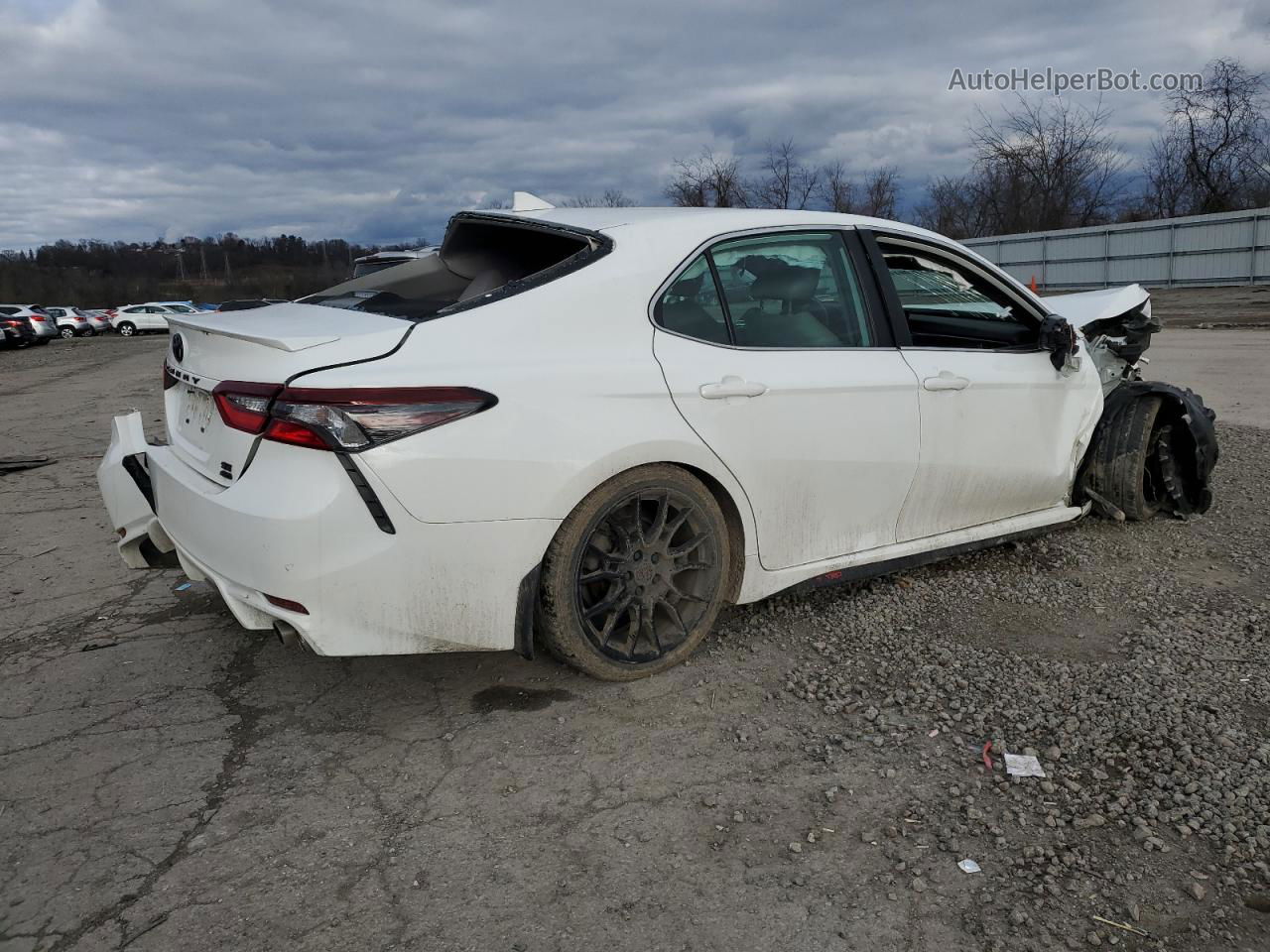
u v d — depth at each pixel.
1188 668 3.18
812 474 3.29
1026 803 2.45
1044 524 4.30
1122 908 2.07
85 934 2.02
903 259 3.79
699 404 2.97
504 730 2.86
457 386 2.55
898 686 3.09
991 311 4.10
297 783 2.59
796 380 3.20
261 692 3.14
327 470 2.47
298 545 2.47
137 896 2.13
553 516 2.71
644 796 2.51
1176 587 3.95
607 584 3.07
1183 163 35.38
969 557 4.33
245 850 2.30
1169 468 4.81
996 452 3.90
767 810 2.44
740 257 3.26
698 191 35.56
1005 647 3.39
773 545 3.29
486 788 2.56
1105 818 2.38
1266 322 17.52
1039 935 2.00
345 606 2.53
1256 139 33.69
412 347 2.60
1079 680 3.10
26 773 2.66
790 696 3.04
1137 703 2.93
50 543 5.04
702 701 3.01
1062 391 4.21
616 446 2.78
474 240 3.93
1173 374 10.89
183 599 4.05
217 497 2.64
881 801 2.47
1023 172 39.69
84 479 6.84
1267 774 2.53
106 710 3.03
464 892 2.15
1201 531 4.71
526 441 2.63
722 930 2.02
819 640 3.45
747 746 2.75
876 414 3.42
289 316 3.02
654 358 2.94
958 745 2.73
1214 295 25.52
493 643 2.75
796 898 2.12
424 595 2.59
